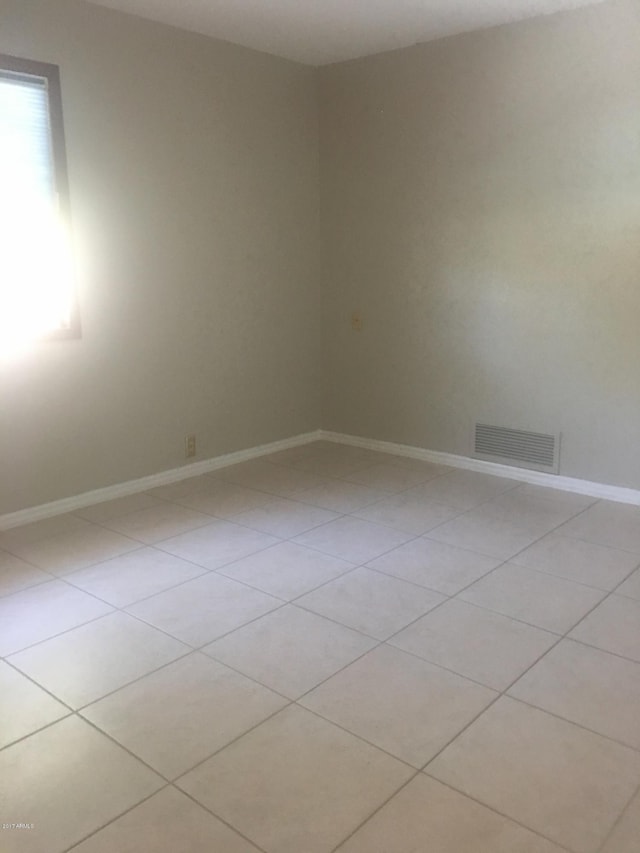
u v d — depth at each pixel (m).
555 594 2.72
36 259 3.40
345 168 4.54
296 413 4.85
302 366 4.83
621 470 3.72
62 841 1.61
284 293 4.61
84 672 2.26
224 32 3.86
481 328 4.11
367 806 1.70
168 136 3.82
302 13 3.57
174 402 4.09
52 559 3.11
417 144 4.17
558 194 3.69
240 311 4.36
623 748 1.88
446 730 1.97
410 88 4.14
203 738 1.95
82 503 3.74
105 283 3.67
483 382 4.16
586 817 1.66
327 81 4.51
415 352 4.43
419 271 4.31
